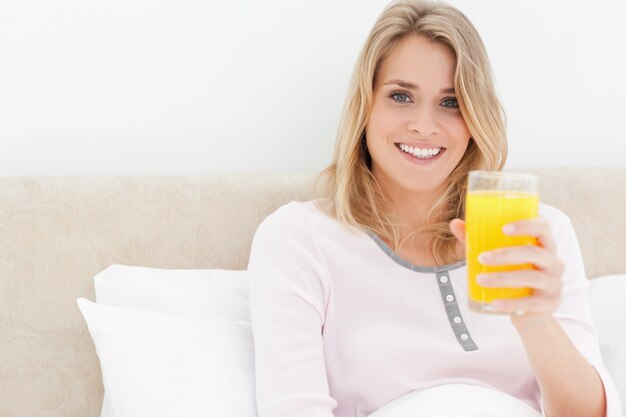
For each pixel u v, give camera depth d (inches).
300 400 42.6
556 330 40.8
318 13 64.9
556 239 51.2
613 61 72.5
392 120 49.1
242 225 59.5
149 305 53.1
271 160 65.7
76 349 55.2
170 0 61.6
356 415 47.6
